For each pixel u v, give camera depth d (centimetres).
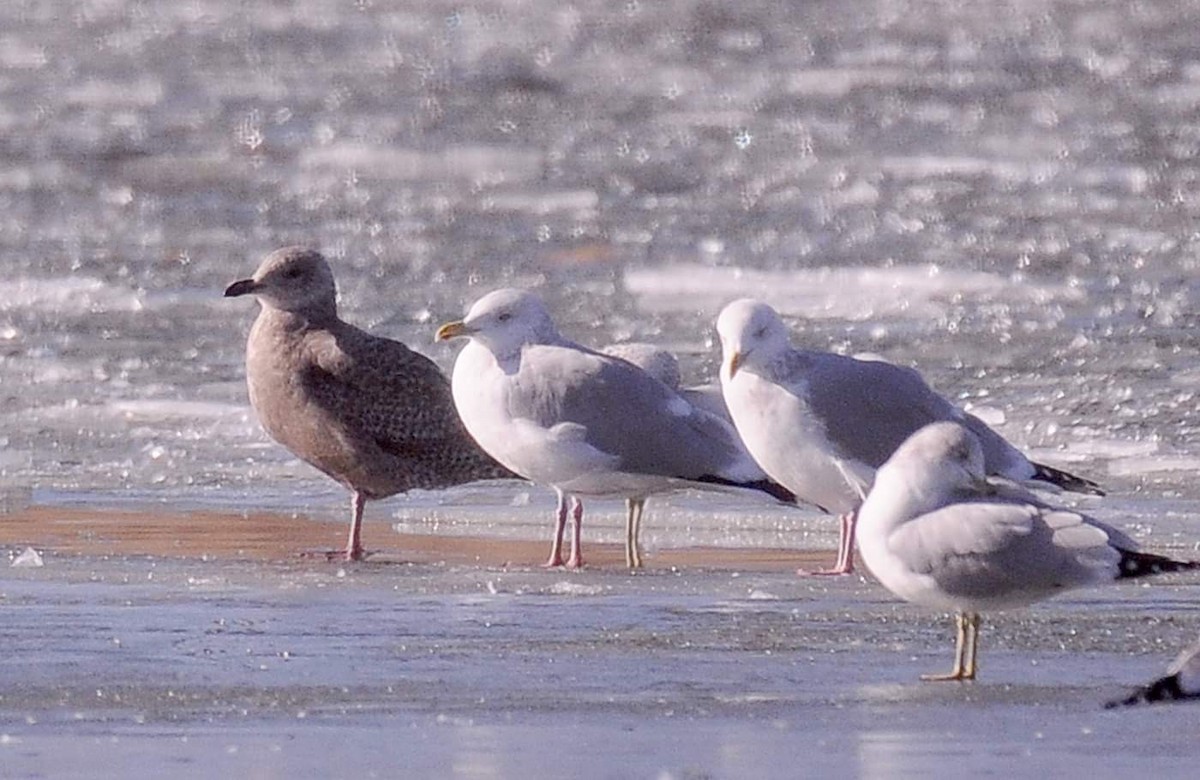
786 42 5622
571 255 2766
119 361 2083
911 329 2228
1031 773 838
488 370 1425
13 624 1144
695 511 1584
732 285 2502
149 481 1662
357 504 1449
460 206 3195
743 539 1498
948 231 2931
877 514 1052
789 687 1012
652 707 962
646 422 1405
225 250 2797
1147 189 3319
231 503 1597
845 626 1165
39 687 992
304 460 1545
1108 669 1057
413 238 2908
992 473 1370
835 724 929
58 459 1720
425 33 5872
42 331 2212
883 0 6462
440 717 938
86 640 1105
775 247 2820
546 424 1401
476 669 1047
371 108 4459
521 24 6038
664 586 1298
